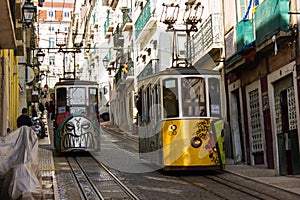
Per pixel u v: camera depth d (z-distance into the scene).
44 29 82.69
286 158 14.72
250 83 17.33
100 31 49.91
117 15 42.91
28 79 27.02
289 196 11.00
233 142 18.58
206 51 20.41
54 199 10.84
